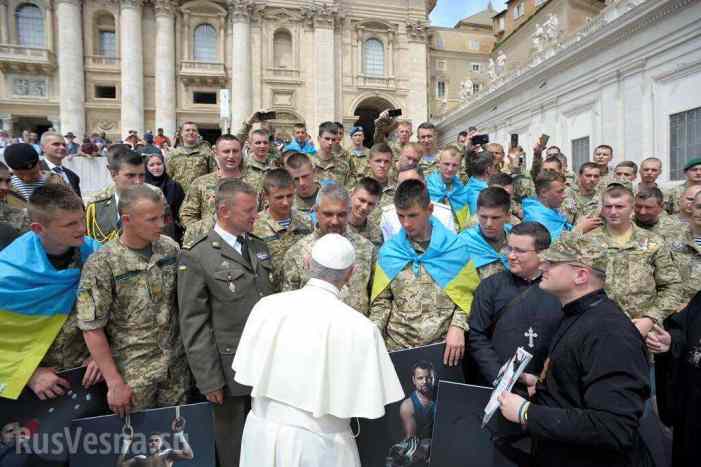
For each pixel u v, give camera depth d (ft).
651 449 9.45
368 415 7.53
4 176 13.01
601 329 7.38
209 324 10.18
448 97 137.18
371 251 12.29
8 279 8.97
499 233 12.75
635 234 13.48
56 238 9.22
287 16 112.68
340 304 8.24
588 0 92.63
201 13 108.99
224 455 10.34
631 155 50.01
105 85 106.93
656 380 9.94
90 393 9.78
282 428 7.70
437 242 11.60
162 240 10.57
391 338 11.55
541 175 18.17
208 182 17.12
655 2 44.80
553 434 7.29
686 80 42.83
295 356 7.76
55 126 104.58
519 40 112.88
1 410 9.18
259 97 111.86
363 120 132.36
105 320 9.45
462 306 11.23
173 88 107.96
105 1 104.83
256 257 10.79
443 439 9.80
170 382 10.22
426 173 22.44
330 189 11.10
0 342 9.02
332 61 115.14
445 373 10.66
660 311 12.22
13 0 101.45
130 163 14.85
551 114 65.46
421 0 122.01
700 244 14.93
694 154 42.22
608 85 53.26
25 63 100.48
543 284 8.12
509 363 8.75
